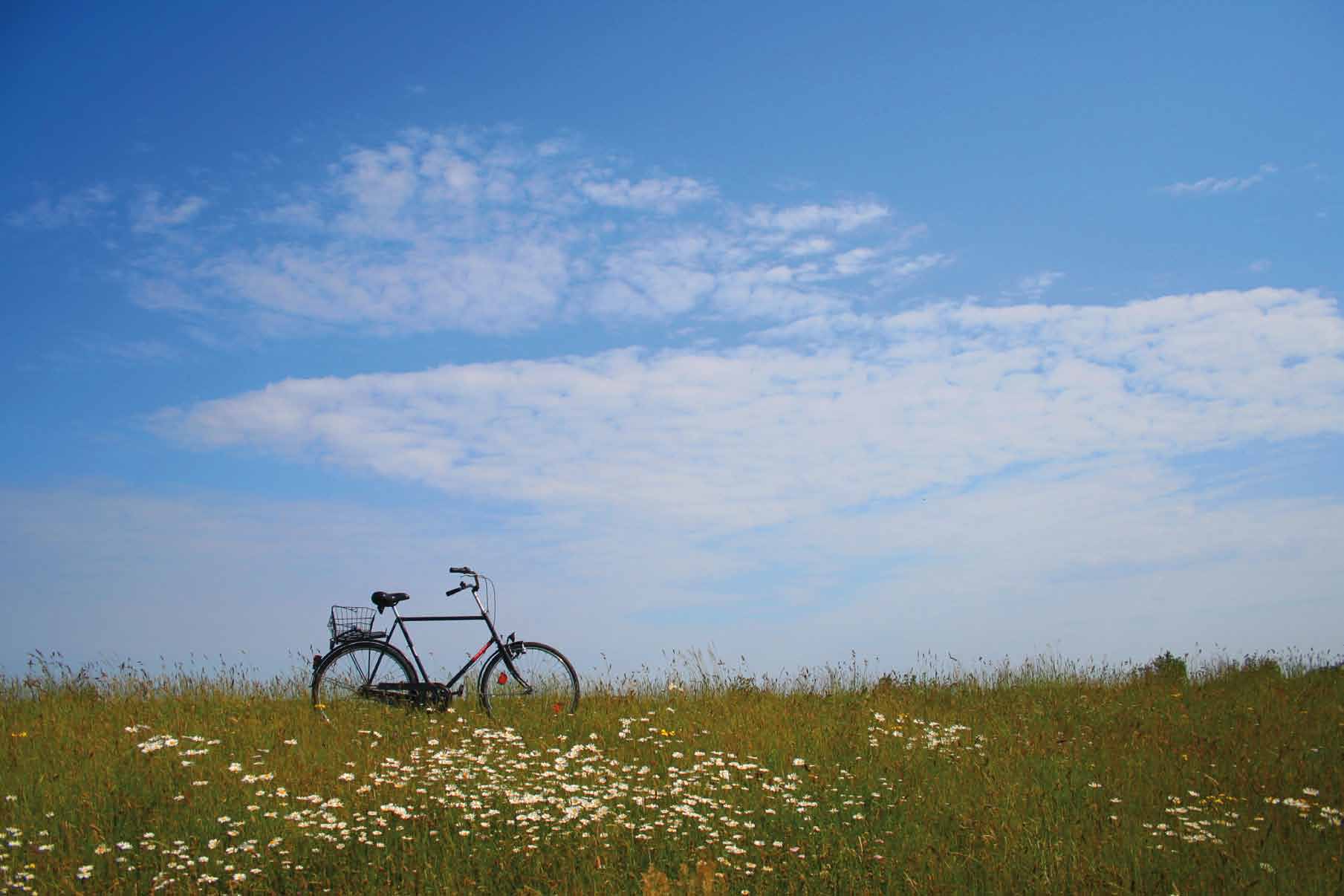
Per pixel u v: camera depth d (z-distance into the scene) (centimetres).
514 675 1096
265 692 1166
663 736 988
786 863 617
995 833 682
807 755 927
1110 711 1183
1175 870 618
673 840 653
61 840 634
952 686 1391
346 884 583
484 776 813
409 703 1064
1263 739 976
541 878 592
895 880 605
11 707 1042
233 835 647
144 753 814
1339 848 659
